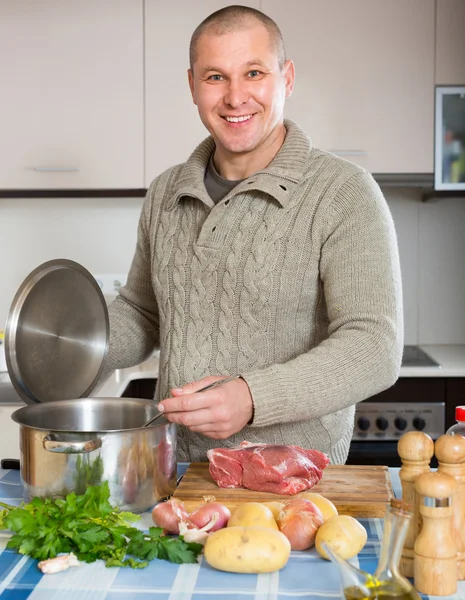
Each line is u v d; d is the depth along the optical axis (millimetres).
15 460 1476
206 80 1593
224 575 1017
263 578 1006
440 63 2855
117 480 1197
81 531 1069
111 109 2885
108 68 2873
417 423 2725
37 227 3246
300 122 2889
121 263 3264
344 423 1661
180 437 1632
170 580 1002
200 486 1336
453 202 3266
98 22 2859
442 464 1031
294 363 1369
